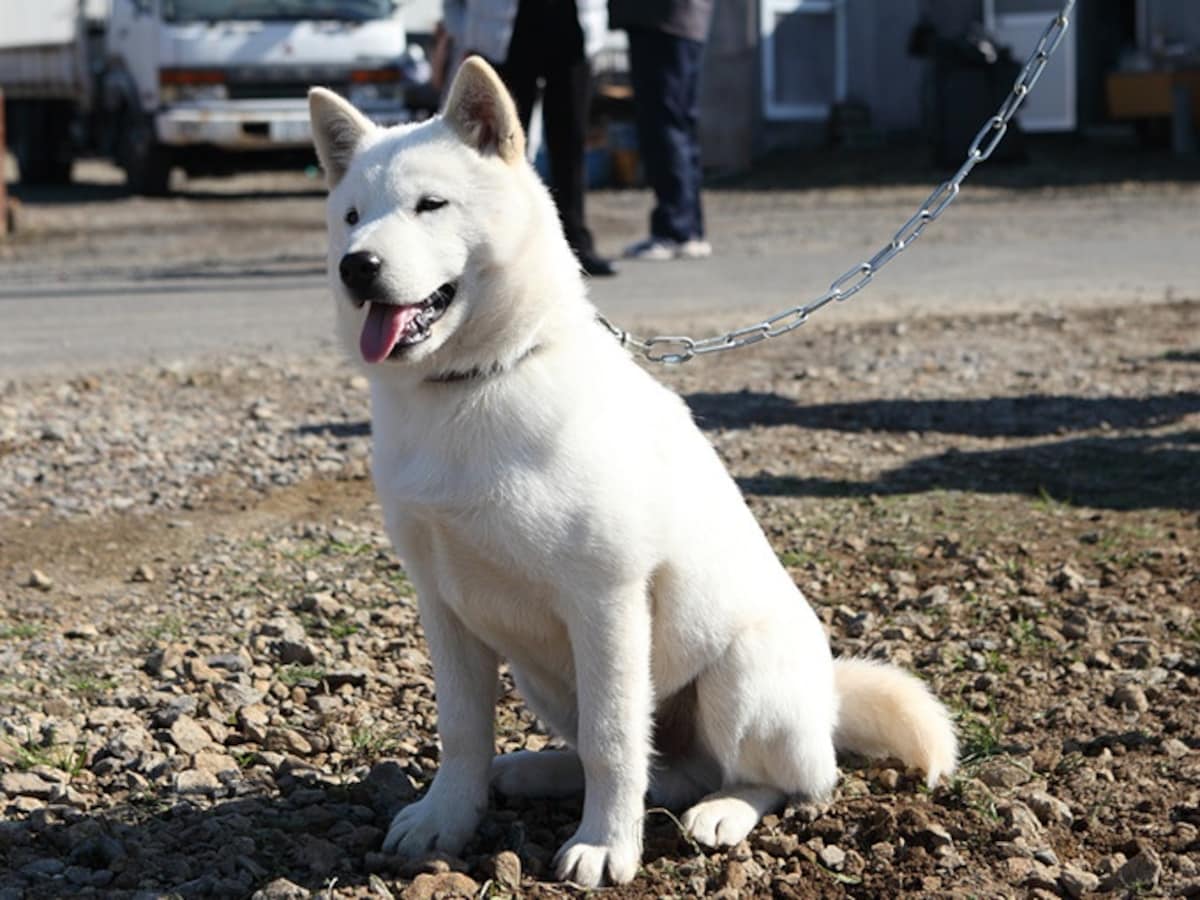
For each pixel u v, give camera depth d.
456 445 3.56
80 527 6.82
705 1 14.49
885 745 4.28
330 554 6.42
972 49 23.22
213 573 6.16
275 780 4.32
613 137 24.55
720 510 3.89
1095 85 26.59
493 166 3.70
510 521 3.53
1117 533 6.49
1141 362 10.08
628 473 3.61
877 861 3.82
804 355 10.52
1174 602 5.68
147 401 9.30
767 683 3.90
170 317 12.20
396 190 3.65
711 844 3.87
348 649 5.36
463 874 3.69
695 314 11.61
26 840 3.89
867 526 6.66
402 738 4.65
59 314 12.38
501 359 3.59
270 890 3.54
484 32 12.12
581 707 3.69
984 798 4.10
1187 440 8.07
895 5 26.36
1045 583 5.91
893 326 11.48
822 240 16.62
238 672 5.10
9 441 8.29
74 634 5.46
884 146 26.19
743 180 23.98
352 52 21.64
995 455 7.84
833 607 5.74
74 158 27.20
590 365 3.69
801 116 26.67
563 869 3.69
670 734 4.16
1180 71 24.47
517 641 3.87
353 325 3.74
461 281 3.62
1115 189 21.06
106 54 23.62
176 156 22.48
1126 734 4.55
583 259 13.30
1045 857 3.82
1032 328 11.34
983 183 22.06
